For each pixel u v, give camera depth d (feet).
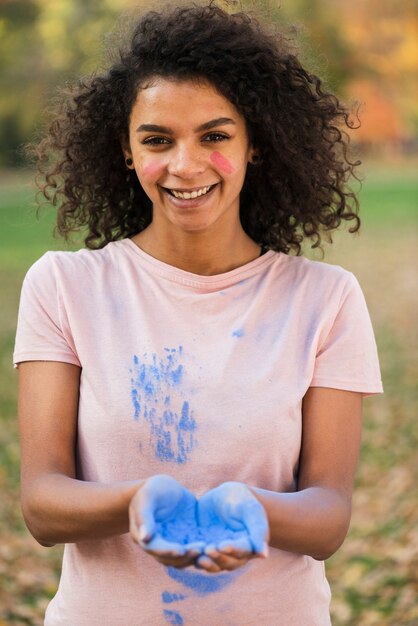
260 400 7.55
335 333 7.98
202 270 8.06
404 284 51.96
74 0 77.77
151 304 7.86
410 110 112.06
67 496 7.13
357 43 90.53
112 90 8.36
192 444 7.48
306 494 7.34
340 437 7.79
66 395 7.70
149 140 7.69
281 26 9.00
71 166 9.10
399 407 28.25
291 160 8.61
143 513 6.23
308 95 8.58
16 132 100.99
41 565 18.44
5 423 27.71
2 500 21.48
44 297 7.86
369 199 103.04
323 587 7.89
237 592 7.41
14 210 86.17
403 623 15.66
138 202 9.20
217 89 7.66
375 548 18.69
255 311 7.87
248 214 9.07
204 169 7.63
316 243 9.32
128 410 7.51
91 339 7.71
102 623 7.47
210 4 8.02
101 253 8.17
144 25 7.82
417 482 21.80
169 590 7.41
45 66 83.66
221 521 6.47
